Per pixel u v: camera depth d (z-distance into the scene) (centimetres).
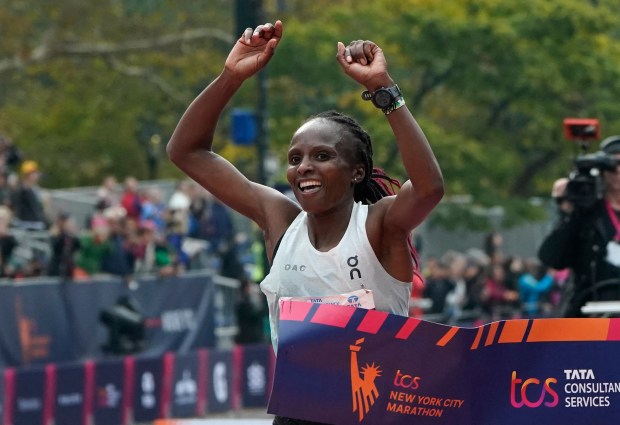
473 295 2661
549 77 3447
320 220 657
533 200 3697
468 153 3522
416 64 3459
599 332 647
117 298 2300
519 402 644
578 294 1129
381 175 689
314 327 622
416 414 631
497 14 3488
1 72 4334
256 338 2525
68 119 4634
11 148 2447
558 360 646
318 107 3709
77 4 4216
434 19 3403
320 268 646
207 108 694
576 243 1128
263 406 2417
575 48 3509
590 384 648
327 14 3653
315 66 3431
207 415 2325
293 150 651
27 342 2133
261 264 2503
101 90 4609
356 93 3475
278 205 690
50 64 4369
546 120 3594
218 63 4250
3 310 2097
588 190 1109
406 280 651
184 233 2716
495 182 3647
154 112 4762
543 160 4184
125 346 2278
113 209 2425
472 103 3725
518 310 2705
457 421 638
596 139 1184
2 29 4147
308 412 623
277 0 3188
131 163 4775
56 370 2052
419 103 3647
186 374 2286
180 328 2419
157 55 4294
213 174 701
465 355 633
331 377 623
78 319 2227
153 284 2373
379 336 623
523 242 3612
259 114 2605
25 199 2428
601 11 3509
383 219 646
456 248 3572
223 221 2839
